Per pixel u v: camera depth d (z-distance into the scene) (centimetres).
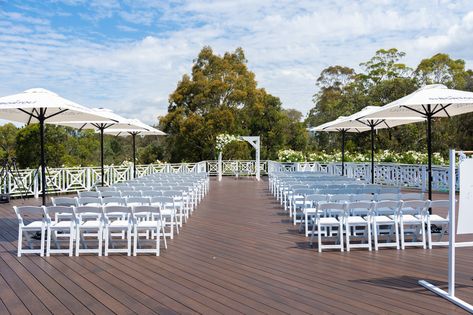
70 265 502
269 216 880
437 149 2209
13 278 451
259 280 438
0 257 542
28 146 1906
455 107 694
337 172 1653
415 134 2228
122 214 643
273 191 1290
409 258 527
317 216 567
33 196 1270
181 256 543
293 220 817
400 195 638
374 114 755
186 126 2406
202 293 398
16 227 769
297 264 501
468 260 516
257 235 681
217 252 565
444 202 563
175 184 927
